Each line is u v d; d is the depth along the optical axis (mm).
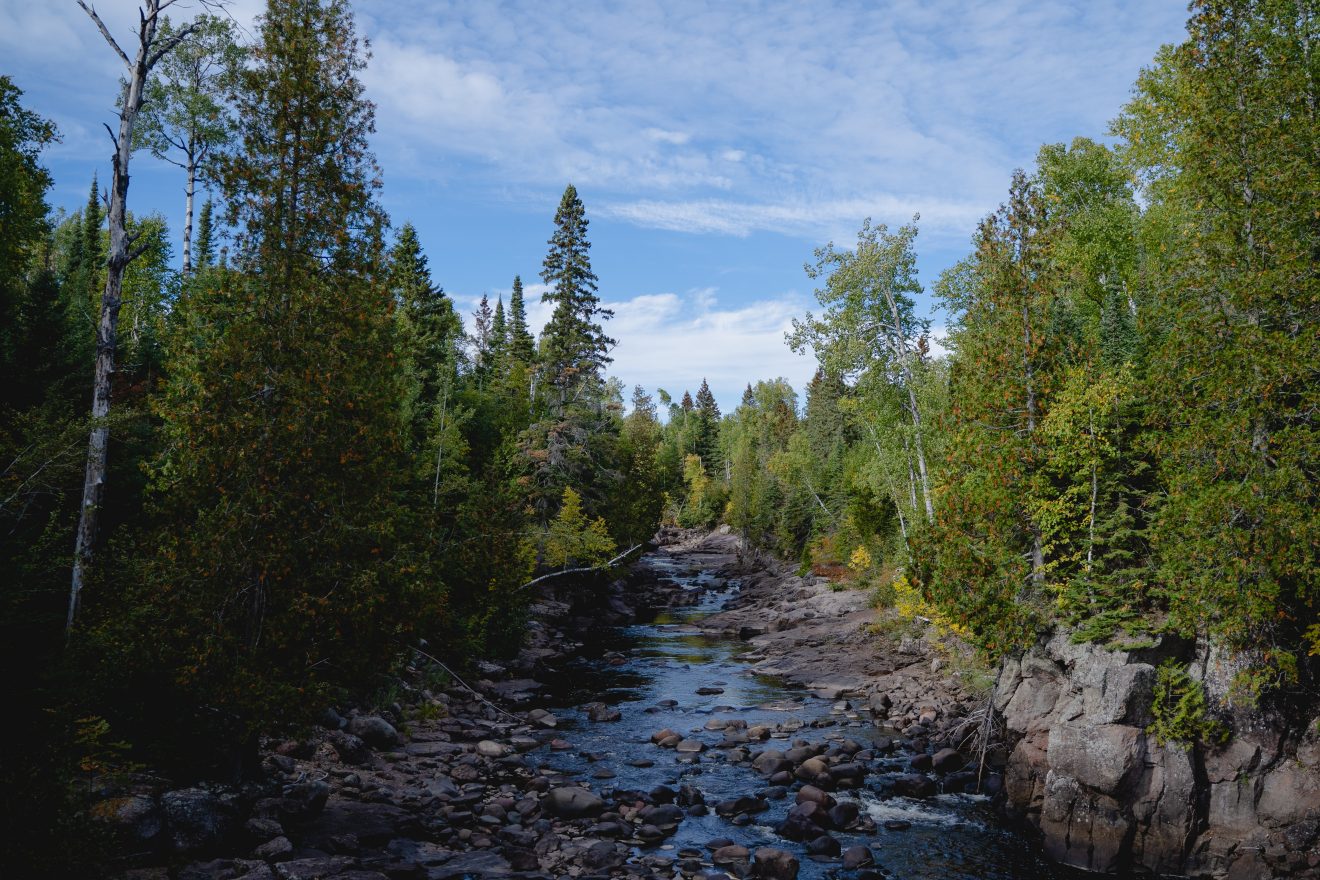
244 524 12930
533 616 39250
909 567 21062
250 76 14570
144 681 13234
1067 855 15172
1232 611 14906
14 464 13188
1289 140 16203
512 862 13383
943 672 27625
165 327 14203
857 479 44000
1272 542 14453
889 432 34750
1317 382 15820
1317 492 14711
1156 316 18484
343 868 11859
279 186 14289
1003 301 20328
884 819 16953
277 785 14586
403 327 16906
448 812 15453
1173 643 16062
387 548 14727
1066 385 19016
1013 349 19906
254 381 13617
